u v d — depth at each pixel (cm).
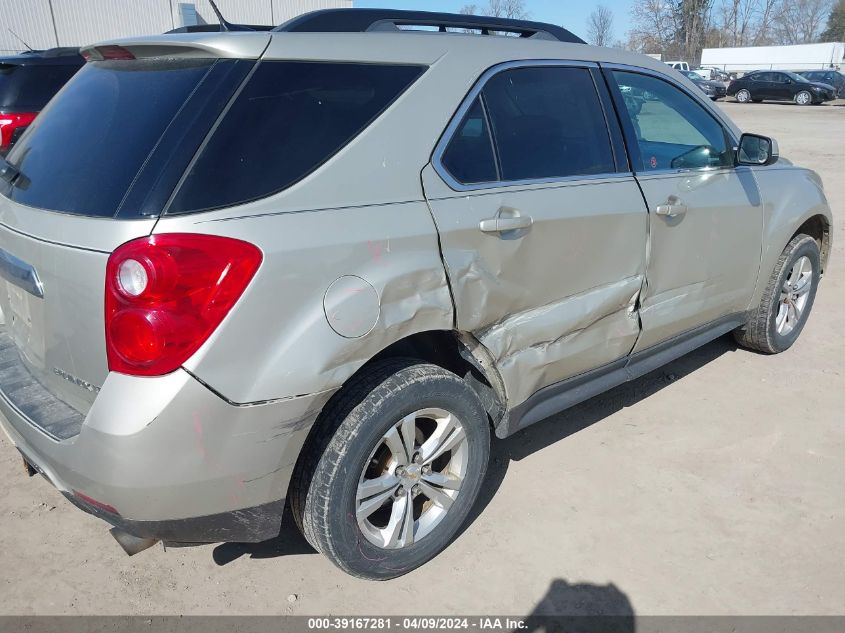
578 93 310
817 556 278
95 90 247
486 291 258
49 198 226
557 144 295
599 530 293
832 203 945
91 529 293
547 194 280
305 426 219
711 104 380
